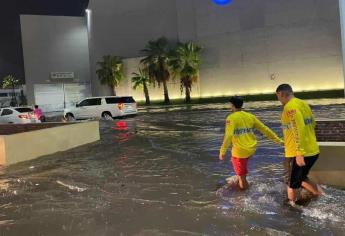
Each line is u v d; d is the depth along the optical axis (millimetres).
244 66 46469
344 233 4992
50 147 13086
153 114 31141
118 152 12703
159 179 8570
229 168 9195
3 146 11422
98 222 6023
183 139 15016
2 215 6680
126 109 28219
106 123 23906
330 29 40656
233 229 5363
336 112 22125
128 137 16594
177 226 5625
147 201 6945
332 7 40375
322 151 6961
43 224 6113
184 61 48531
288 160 6211
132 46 57719
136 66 56438
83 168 10336
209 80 49250
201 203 6590
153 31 55531
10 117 26484
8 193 8133
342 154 6781
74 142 14320
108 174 9414
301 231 5141
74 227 5891
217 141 13922
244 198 6598
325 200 6188
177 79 51562
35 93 61938
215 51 48562
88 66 64938
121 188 7988
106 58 57406
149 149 12969
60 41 63375
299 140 5648
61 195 7742
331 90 40281
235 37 46906
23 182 9086
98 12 60406
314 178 7074
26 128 16703
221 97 47719
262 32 44906
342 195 6395
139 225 5770
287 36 43219
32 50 61750
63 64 63594
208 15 48844
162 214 6184
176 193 7336
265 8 44531
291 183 5992
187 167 9641
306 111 5902
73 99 64000
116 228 5715
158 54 50781
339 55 40250
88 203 7074
